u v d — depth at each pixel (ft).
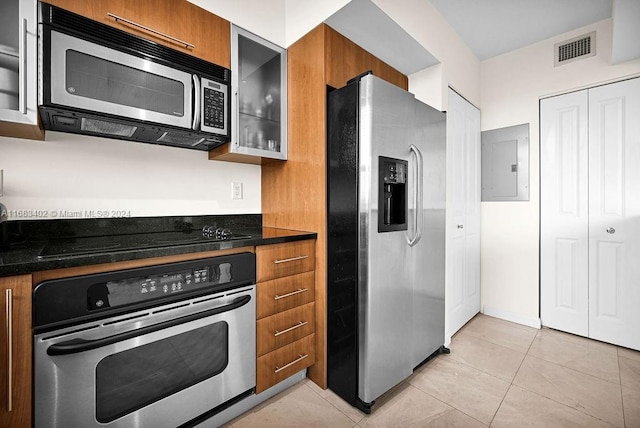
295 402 5.09
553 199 8.03
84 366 3.17
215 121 4.99
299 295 5.35
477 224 9.14
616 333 7.11
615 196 7.09
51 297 2.95
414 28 5.92
